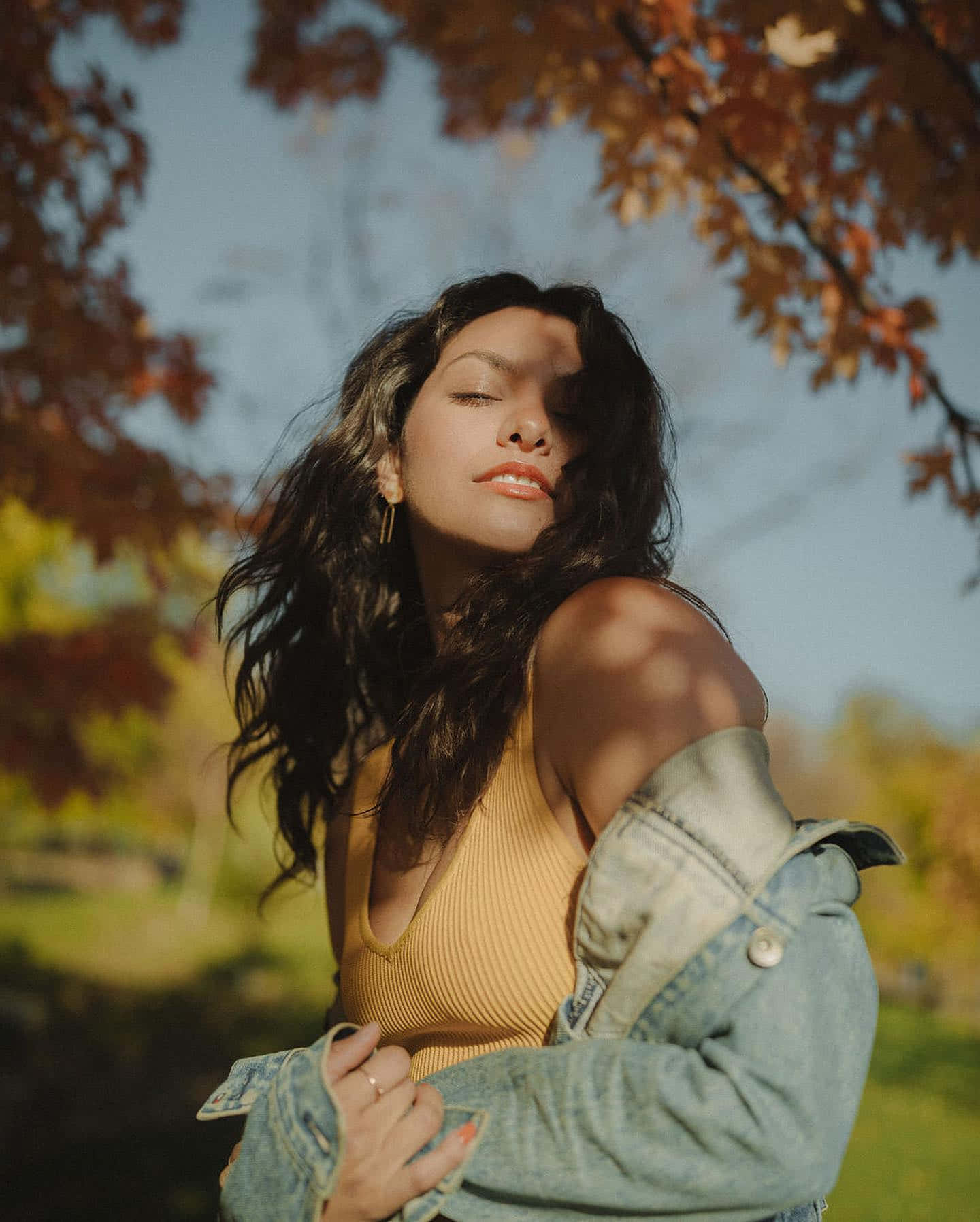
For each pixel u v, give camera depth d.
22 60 3.61
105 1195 6.70
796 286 2.62
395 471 1.60
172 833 30.00
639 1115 0.89
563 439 1.32
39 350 4.25
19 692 5.90
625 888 0.93
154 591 5.17
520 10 2.28
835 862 0.96
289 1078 1.03
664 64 2.26
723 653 1.01
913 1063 13.88
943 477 2.70
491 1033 1.08
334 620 1.73
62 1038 11.48
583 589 1.11
